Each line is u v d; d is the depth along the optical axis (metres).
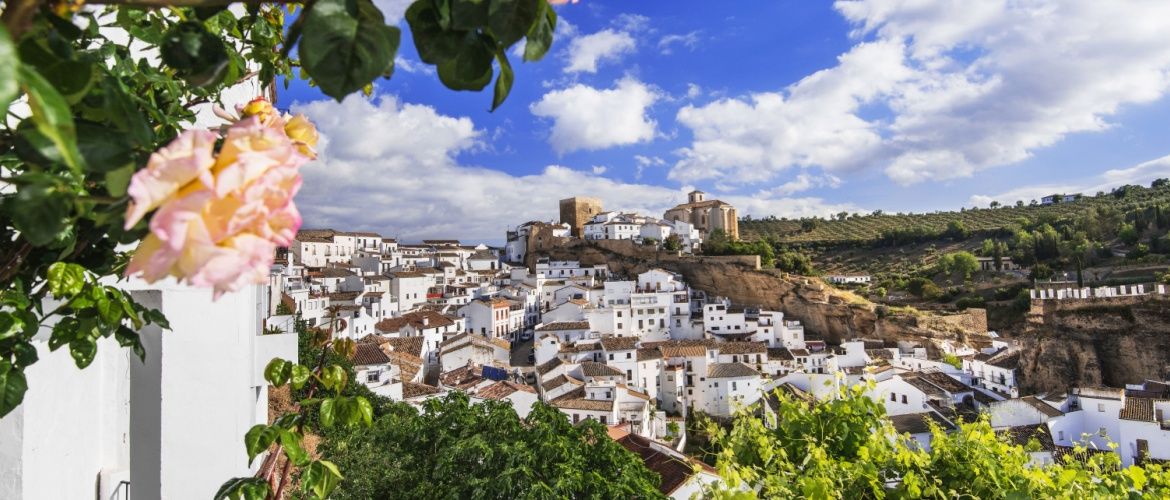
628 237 97.44
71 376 5.37
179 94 2.56
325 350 3.38
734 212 112.38
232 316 6.81
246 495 2.85
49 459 4.83
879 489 5.93
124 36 4.72
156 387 6.30
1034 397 39.97
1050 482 5.72
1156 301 56.66
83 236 2.11
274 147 1.06
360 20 1.24
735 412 7.20
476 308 64.44
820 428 7.09
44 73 1.16
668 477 18.59
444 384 41.75
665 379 52.53
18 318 2.03
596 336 61.56
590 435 16.41
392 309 64.81
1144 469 6.42
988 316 72.12
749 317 69.81
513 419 16.11
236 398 6.79
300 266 71.38
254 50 3.35
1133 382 55.97
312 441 16.27
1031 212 140.12
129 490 6.41
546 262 92.94
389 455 15.16
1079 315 61.19
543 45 1.52
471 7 1.42
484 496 12.80
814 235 147.00
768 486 5.84
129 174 1.19
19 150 1.20
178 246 0.87
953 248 113.69
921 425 35.00
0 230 1.96
